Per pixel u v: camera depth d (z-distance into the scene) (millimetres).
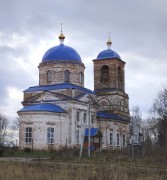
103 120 75375
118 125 79625
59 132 64000
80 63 74375
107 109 82250
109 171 26859
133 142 47406
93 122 73188
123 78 87375
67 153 51375
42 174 24672
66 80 72562
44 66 73312
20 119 63469
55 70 72375
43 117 62562
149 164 38500
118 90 83688
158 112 92938
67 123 65875
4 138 104188
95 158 45719
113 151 63125
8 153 57062
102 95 83312
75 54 74750
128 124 84125
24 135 62656
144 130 101312
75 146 65188
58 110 64688
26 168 27906
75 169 29203
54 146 62656
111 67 84438
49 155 55156
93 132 69062
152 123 105250
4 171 25406
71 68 72875
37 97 69750
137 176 26391
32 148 61562
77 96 68812
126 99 86125
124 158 44625
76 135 66875
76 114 67562
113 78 83938
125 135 82250
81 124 68438
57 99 67688
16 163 32469
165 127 84188
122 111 83312
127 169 31781
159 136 85188
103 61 85375
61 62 72500
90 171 27062
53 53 73688
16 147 64688
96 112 74875
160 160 41875
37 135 62031
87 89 74812
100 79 85375
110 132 76625
